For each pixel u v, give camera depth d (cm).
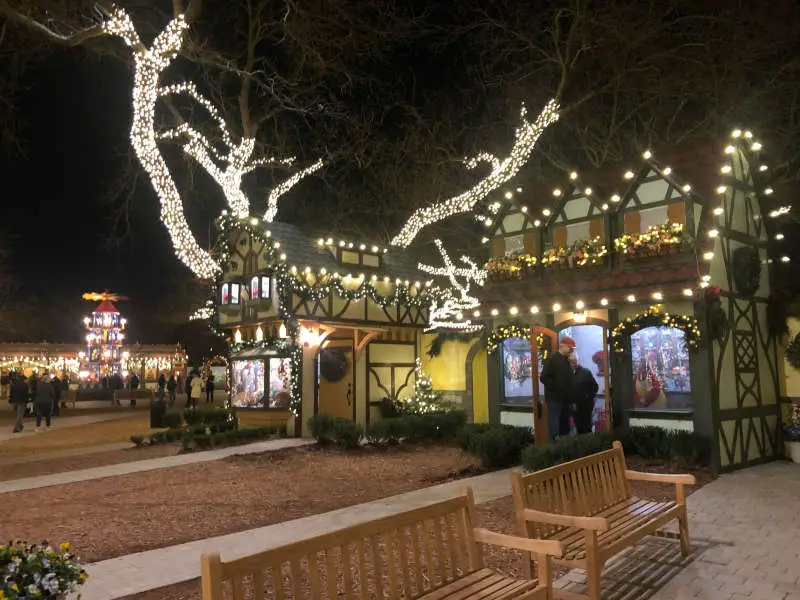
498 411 1373
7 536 736
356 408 1727
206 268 1777
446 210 2045
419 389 1786
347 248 1783
